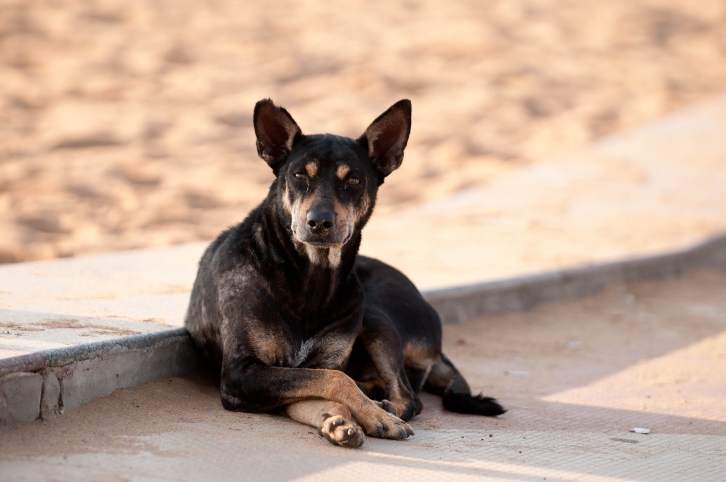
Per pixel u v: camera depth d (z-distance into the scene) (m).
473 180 19.62
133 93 24.64
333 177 5.76
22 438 4.60
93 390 5.33
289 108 24.53
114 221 14.62
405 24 35.97
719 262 13.84
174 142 20.81
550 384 7.50
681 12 41.38
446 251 12.16
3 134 19.52
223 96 25.36
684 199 17.09
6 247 12.50
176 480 4.14
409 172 20.52
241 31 32.81
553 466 4.88
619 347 9.23
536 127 24.98
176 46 29.73
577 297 11.23
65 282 8.12
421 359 6.86
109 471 4.20
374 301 6.57
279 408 5.58
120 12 33.34
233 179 18.20
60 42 28.66
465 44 33.22
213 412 5.51
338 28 34.66
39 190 16.06
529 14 39.25
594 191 17.67
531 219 15.05
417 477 4.47
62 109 22.28
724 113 26.44
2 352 4.91
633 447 5.48
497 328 9.59
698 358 8.88
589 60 33.16
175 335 6.18
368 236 13.22
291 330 5.77
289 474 4.36
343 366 5.98
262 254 5.80
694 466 5.07
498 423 6.07
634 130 24.41
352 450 4.88
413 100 26.80
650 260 12.53
